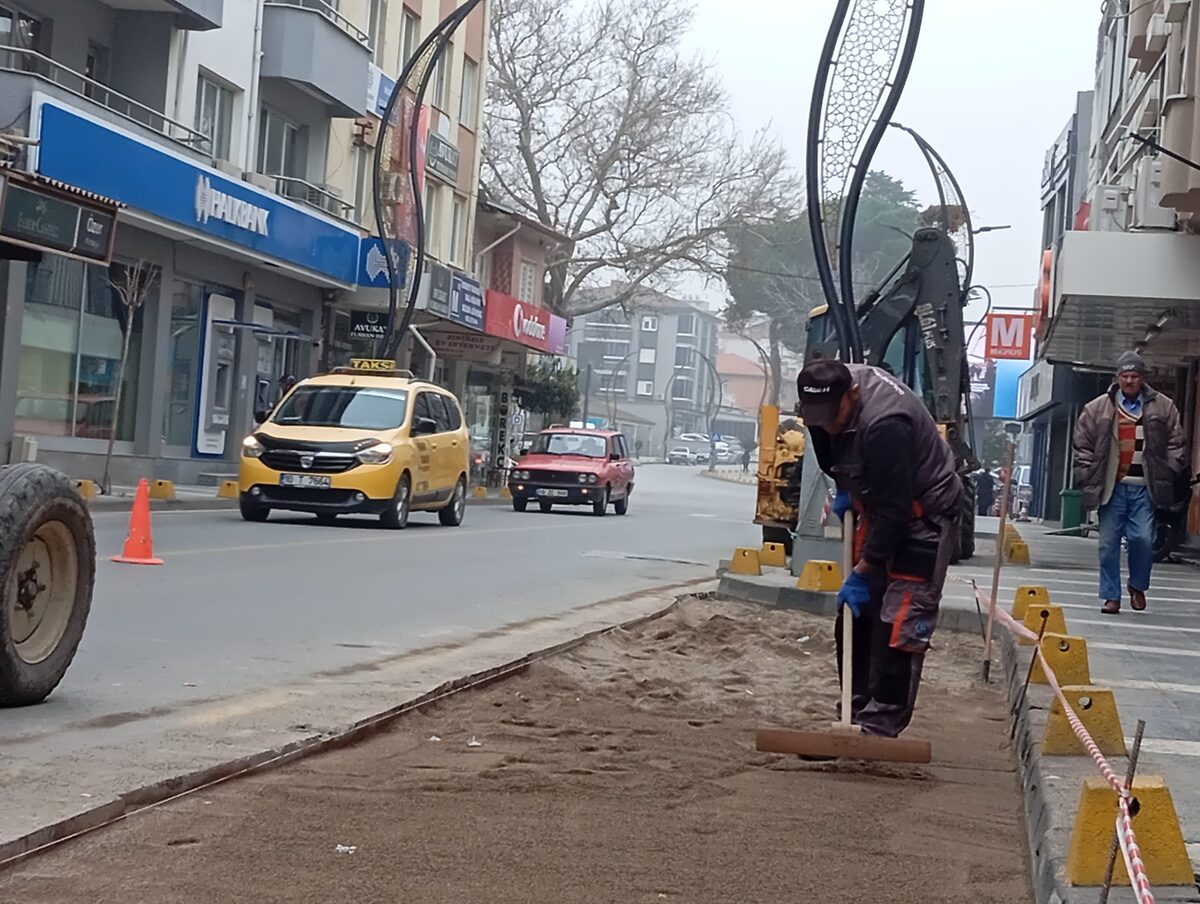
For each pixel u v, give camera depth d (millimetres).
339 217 32844
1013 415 65375
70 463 24094
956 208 21109
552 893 4777
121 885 4676
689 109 51562
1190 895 4090
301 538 18453
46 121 20703
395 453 21266
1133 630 11227
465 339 41250
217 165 27062
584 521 29719
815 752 6879
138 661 8867
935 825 5895
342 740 7012
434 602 12945
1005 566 19359
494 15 50812
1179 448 12344
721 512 38719
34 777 5812
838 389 6734
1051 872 4402
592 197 51906
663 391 149750
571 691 9039
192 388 28500
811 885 4973
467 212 45188
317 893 4676
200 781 5977
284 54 30172
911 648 6953
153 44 25953
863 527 7191
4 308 21953
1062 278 21781
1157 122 24891
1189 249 21156
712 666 10398
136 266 24453
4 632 6895
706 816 5855
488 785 6234
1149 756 6219
